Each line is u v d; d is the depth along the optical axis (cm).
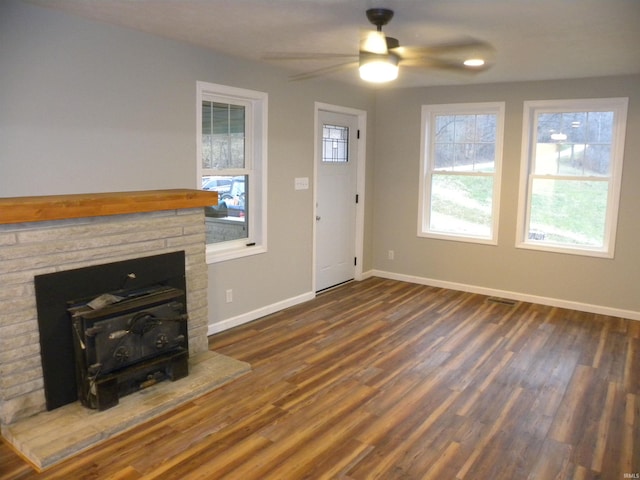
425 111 576
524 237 540
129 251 314
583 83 484
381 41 272
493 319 477
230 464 248
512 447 266
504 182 538
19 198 273
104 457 252
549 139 518
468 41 342
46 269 275
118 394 295
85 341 278
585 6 265
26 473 239
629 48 360
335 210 576
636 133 464
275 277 486
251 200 462
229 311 442
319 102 512
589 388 335
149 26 323
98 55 318
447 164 582
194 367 346
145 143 351
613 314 493
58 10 292
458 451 261
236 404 308
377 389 330
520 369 364
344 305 516
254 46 375
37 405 278
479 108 543
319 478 238
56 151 303
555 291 522
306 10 282
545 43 346
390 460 253
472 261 570
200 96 388
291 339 418
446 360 379
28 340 271
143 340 300
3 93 277
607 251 490
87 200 282
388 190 618
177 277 344
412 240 608
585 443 270
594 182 498
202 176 402
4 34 275
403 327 452
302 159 499
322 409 303
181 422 286
